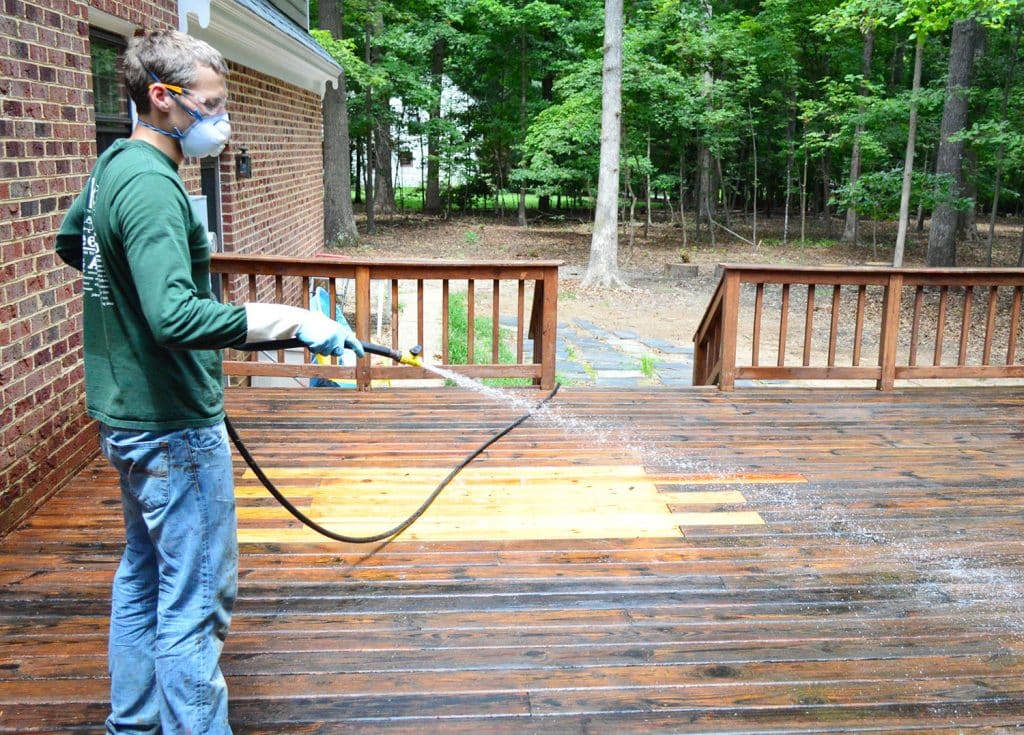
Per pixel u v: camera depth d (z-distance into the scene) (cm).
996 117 1503
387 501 377
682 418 511
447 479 388
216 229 724
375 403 525
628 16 2098
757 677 250
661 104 2000
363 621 277
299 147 1034
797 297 1536
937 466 434
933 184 1566
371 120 2245
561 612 285
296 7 1036
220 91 183
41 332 357
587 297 1477
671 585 306
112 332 179
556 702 237
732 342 568
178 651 190
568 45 2453
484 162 2855
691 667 254
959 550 337
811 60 2484
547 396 542
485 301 1393
